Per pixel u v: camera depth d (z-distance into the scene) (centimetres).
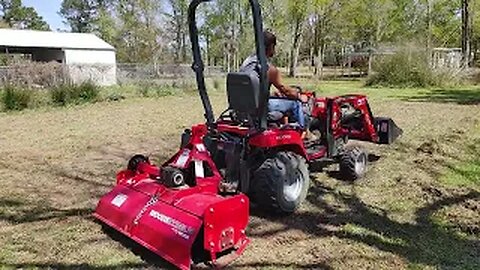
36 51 2933
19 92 1262
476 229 356
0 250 324
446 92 1709
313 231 358
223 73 2511
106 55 2927
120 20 4009
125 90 1716
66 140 760
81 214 396
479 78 2105
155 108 1260
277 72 389
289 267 297
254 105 361
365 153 504
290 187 389
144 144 722
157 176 352
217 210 288
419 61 2062
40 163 591
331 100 477
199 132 345
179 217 294
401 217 385
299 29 3250
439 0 3158
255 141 366
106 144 721
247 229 361
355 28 3531
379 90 1847
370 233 352
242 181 369
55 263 304
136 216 320
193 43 397
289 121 436
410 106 1209
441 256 312
